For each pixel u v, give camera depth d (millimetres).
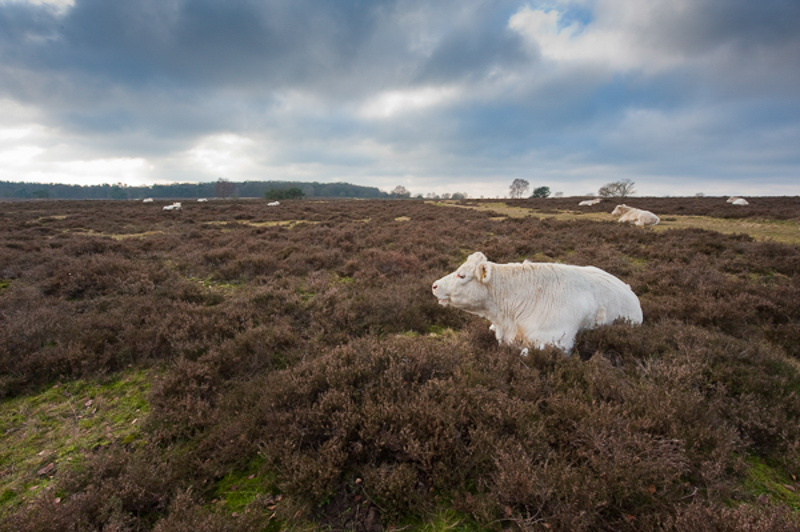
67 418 3359
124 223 17938
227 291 6910
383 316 5391
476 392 2910
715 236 11164
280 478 2479
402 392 3018
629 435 2389
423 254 9500
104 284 6520
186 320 4871
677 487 2170
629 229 13023
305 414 2818
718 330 4594
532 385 3064
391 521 2193
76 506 2162
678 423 2551
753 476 2420
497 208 28531
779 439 2602
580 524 1896
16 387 3730
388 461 2574
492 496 2164
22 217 20703
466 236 12672
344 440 2600
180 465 2604
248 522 2104
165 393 3432
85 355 4113
